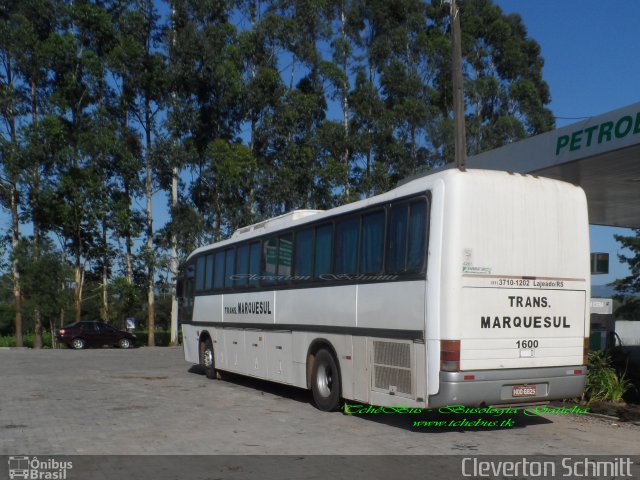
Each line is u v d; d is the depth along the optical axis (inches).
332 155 1529.3
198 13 1528.1
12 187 1439.5
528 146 548.1
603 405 438.0
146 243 1536.7
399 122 1535.4
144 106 1509.6
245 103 1493.6
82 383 610.9
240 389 560.4
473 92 1649.9
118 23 1517.0
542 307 347.3
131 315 1727.4
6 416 421.4
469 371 323.3
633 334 947.3
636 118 445.1
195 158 1461.6
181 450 321.4
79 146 1427.2
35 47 1425.9
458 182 332.5
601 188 598.9
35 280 1427.2
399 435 355.9
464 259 327.9
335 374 415.5
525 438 347.3
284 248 488.1
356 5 1621.6
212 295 625.6
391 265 361.7
